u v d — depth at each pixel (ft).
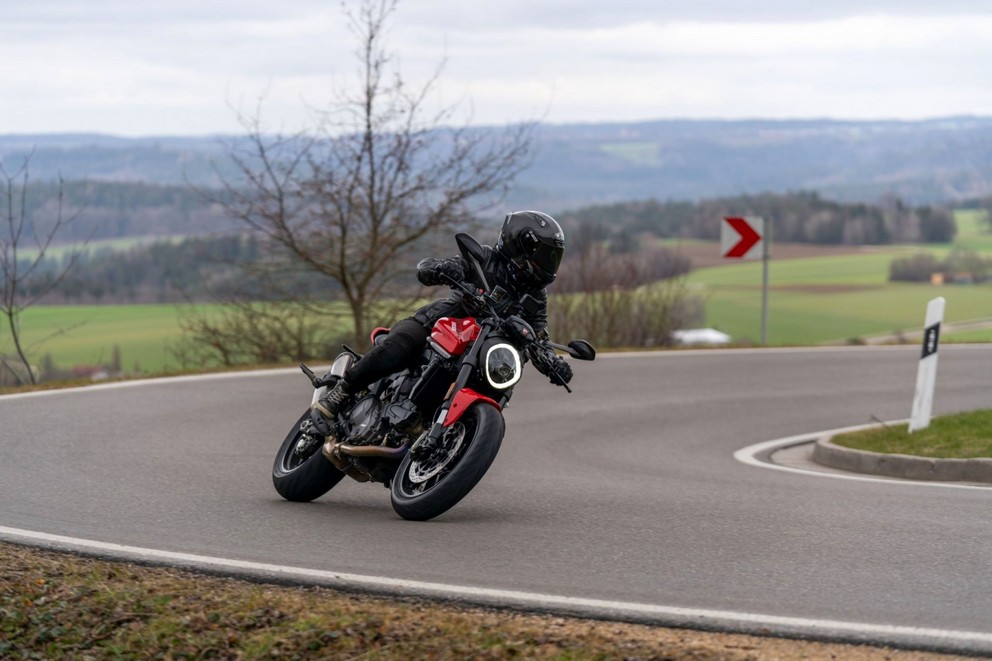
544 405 51.42
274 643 18.37
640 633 18.84
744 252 80.12
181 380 54.80
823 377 61.72
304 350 72.95
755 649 18.06
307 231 71.87
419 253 73.67
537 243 26.22
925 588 21.09
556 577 21.81
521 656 17.58
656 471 36.22
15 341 58.80
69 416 42.63
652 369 63.98
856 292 241.14
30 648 18.93
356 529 25.80
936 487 32.78
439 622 19.12
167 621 19.44
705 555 23.59
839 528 26.23
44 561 22.85
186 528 25.76
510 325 25.80
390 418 26.20
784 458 41.63
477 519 27.14
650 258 86.02
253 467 34.06
